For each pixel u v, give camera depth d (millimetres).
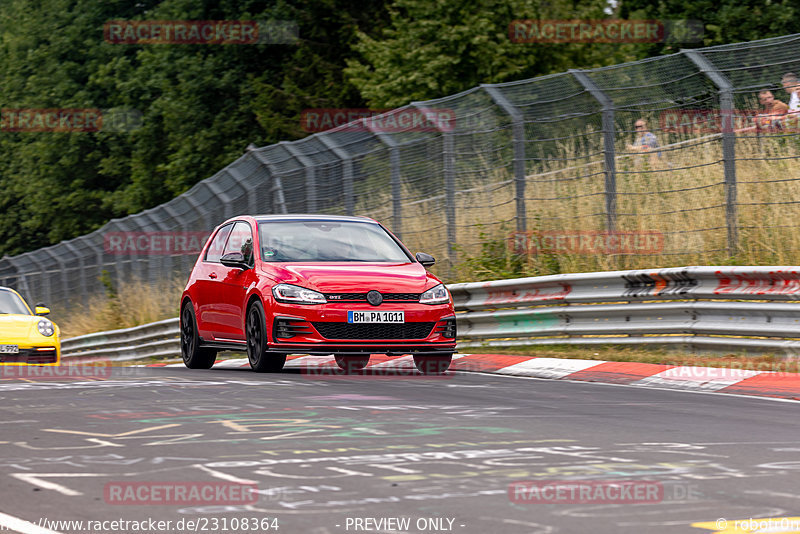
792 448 19125
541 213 52125
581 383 31359
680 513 14055
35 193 142875
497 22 91625
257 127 119125
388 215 55906
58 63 138250
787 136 44250
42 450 19047
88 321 89438
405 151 54906
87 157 136000
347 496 15156
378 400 26062
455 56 91188
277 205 59344
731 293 36250
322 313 32875
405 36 94562
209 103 121375
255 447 19141
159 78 120938
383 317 33156
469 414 23516
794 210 44531
